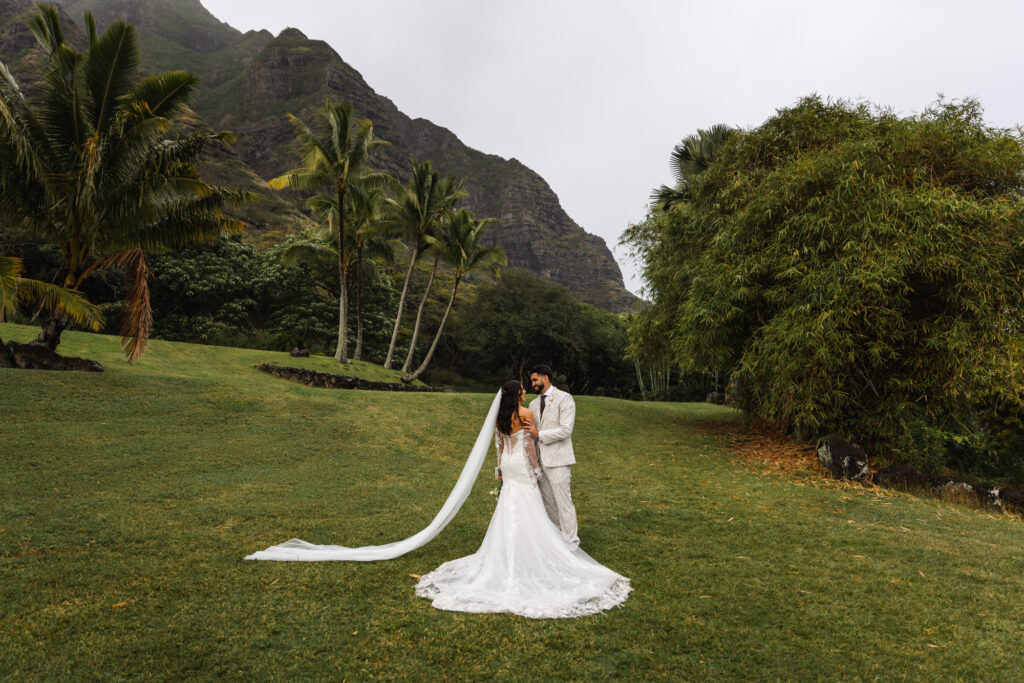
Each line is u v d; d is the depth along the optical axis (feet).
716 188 47.32
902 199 31.76
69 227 42.75
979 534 21.20
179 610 12.76
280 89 552.00
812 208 35.53
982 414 37.91
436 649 11.23
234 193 47.29
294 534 19.04
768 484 29.99
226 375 63.93
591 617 12.89
